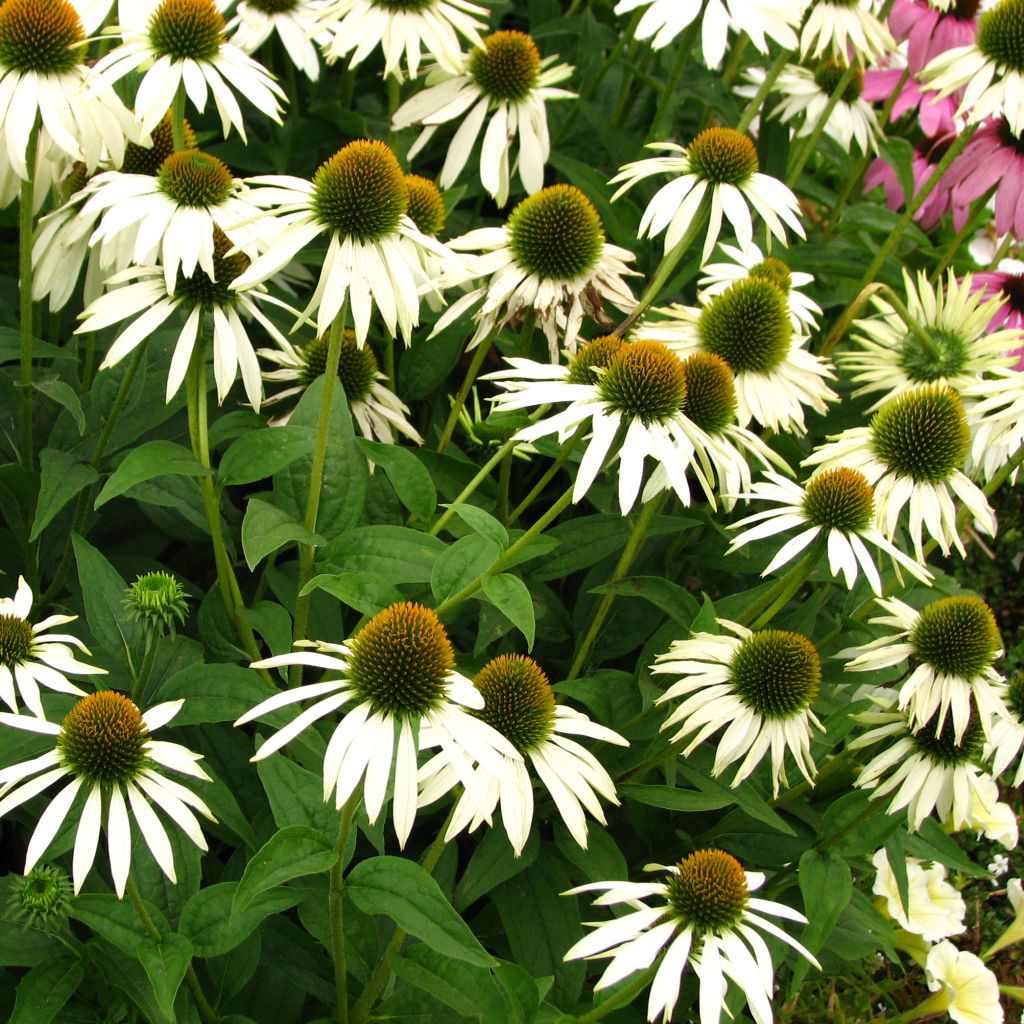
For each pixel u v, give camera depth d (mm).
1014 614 1568
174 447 1124
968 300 1366
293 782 1088
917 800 1153
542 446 1215
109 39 1245
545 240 1215
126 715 1039
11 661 1079
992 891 1411
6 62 1152
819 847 1165
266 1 1337
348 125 1396
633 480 1109
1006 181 1377
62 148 1168
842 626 1206
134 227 1181
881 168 1586
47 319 1336
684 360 1204
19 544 1260
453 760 1032
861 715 1165
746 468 1170
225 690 1105
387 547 1149
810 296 1451
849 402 1400
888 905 1311
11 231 1397
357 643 1038
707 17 1270
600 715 1184
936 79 1314
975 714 1156
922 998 1354
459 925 1038
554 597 1254
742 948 1049
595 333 1330
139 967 1079
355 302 1110
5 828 1203
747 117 1381
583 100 1423
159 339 1241
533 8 1505
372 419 1250
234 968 1114
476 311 1274
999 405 1239
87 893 1067
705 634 1145
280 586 1193
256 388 1143
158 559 1328
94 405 1216
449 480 1243
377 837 1083
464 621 1239
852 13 1382
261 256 1122
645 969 1074
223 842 1200
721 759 1129
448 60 1290
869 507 1151
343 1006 1102
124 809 1036
